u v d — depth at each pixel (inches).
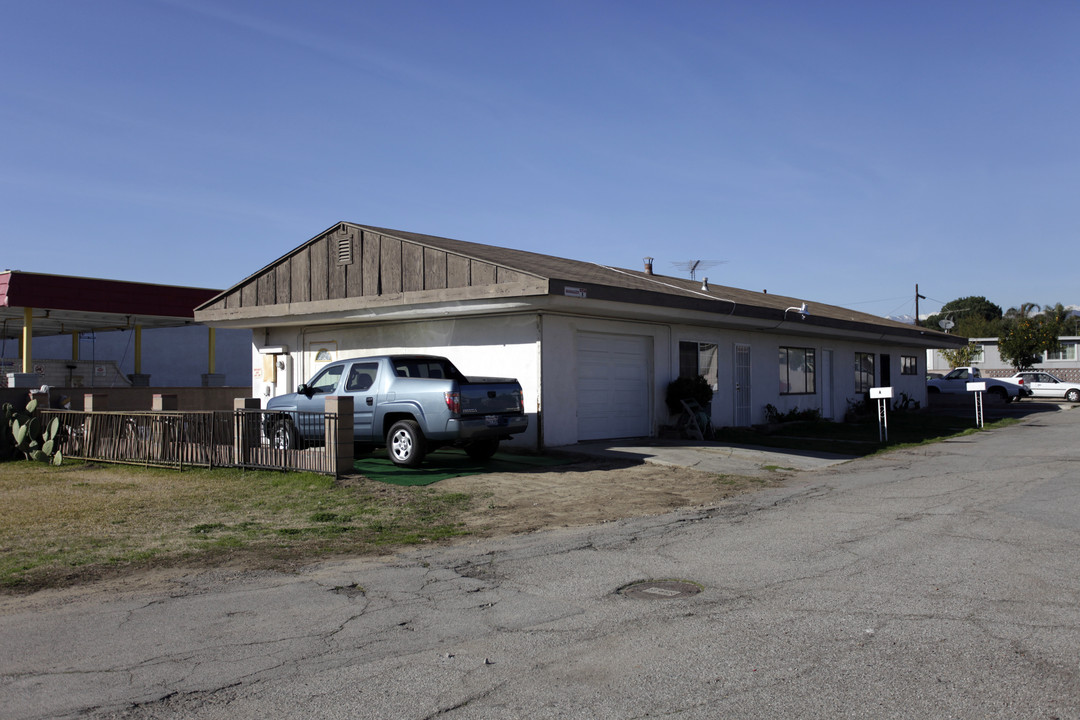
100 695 173.9
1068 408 1295.5
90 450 585.3
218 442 519.2
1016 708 158.1
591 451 578.9
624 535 333.7
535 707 164.1
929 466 537.3
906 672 176.9
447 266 595.5
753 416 834.2
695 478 488.1
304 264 697.6
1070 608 219.0
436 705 165.9
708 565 278.4
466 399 488.1
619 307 584.7
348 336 721.0
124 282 834.2
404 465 506.0
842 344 1026.7
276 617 229.6
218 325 789.9
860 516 361.4
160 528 357.1
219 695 173.2
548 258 787.4
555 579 265.6
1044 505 376.8
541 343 590.9
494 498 422.3
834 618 215.5
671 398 698.2
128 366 1268.5
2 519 375.9
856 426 909.2
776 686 171.2
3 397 625.9
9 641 211.0
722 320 697.6
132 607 241.9
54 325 1002.1
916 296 2370.8
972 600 227.8
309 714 162.7
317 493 430.9
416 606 237.8
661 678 177.5
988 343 2271.2
